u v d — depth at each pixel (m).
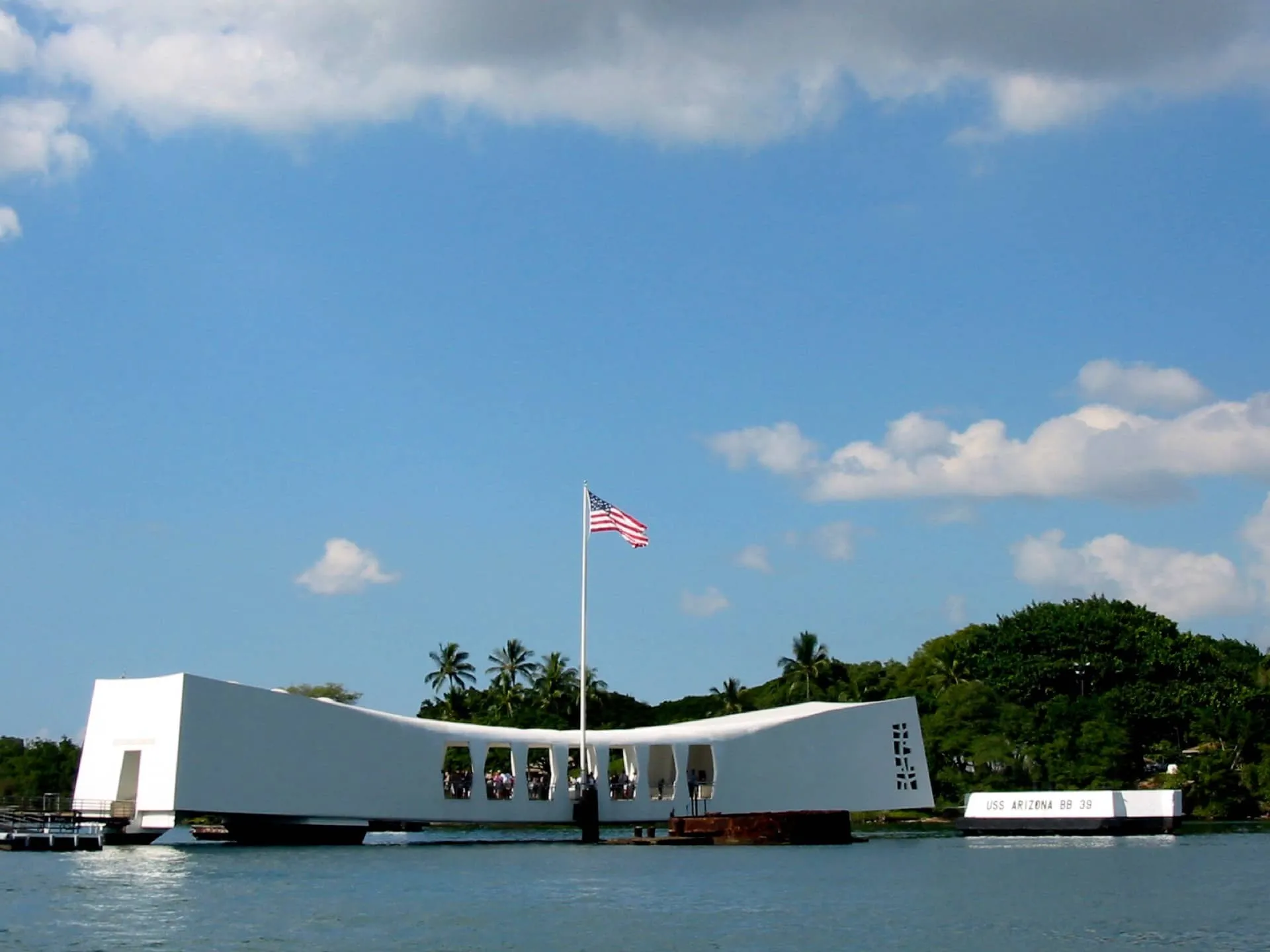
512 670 149.12
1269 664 134.88
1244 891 48.69
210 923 38.81
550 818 80.06
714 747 84.69
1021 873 56.09
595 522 77.06
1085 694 129.50
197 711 69.50
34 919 39.38
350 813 73.38
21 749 118.69
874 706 90.19
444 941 35.88
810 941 36.22
